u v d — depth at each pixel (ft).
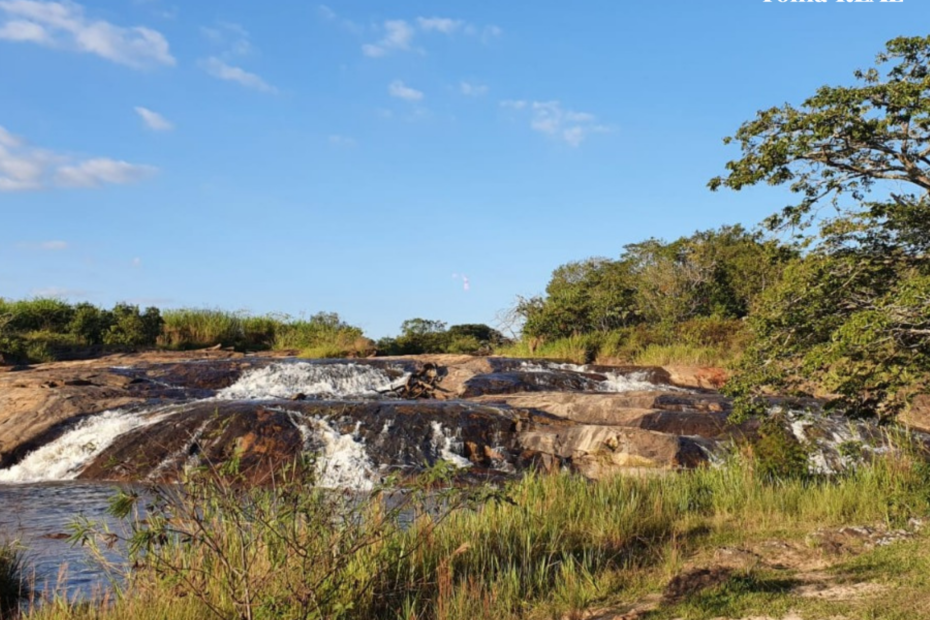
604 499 34.40
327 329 117.50
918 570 23.81
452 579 24.64
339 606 19.16
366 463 49.52
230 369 75.25
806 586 23.32
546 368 85.66
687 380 84.79
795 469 41.22
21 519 37.29
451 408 55.93
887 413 40.32
